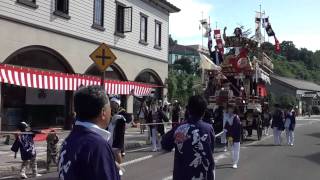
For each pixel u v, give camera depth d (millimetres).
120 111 10727
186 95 43594
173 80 42500
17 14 20484
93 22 26641
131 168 14023
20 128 12531
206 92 23906
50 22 22812
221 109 21578
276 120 21906
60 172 3271
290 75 106500
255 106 24062
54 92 23734
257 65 25047
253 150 19344
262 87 26688
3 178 12234
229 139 14195
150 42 34031
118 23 29797
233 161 14477
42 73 19375
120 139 8883
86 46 25922
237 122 14156
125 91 26250
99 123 3471
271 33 32375
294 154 18047
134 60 31609
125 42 30375
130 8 30312
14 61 20641
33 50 21672
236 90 24391
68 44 24281
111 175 3201
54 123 23734
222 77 24016
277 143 22094
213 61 25547
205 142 5832
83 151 3199
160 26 35719
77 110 3432
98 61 16141
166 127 28375
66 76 20766
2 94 20078
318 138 26391
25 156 12227
